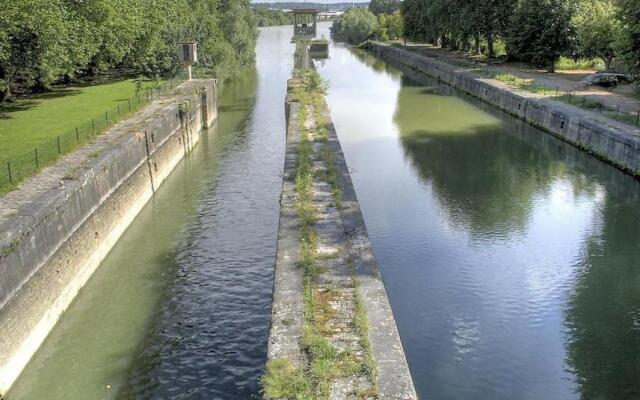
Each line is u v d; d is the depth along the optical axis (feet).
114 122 95.09
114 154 77.66
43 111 108.37
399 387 35.68
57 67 97.86
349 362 37.70
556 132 124.98
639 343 56.95
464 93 185.06
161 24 150.00
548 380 52.19
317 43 330.54
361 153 118.52
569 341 57.31
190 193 96.32
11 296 50.37
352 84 210.38
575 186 97.45
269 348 39.47
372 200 92.07
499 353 55.57
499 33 210.79
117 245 77.66
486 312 61.93
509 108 150.30
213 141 128.16
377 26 392.47
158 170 98.68
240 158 114.83
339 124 144.36
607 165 103.91
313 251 53.01
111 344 56.90
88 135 84.23
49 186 64.08
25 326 52.90
